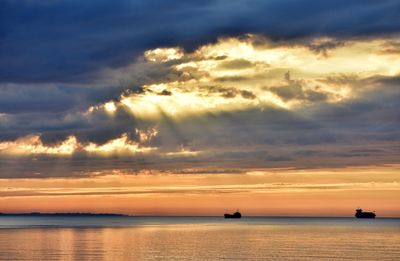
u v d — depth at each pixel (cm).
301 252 14400
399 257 13100
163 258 13150
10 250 15288
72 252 14662
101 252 14675
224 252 14512
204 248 15825
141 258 13138
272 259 12762
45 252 14675
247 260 12619
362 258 12875
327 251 14675
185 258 13112
